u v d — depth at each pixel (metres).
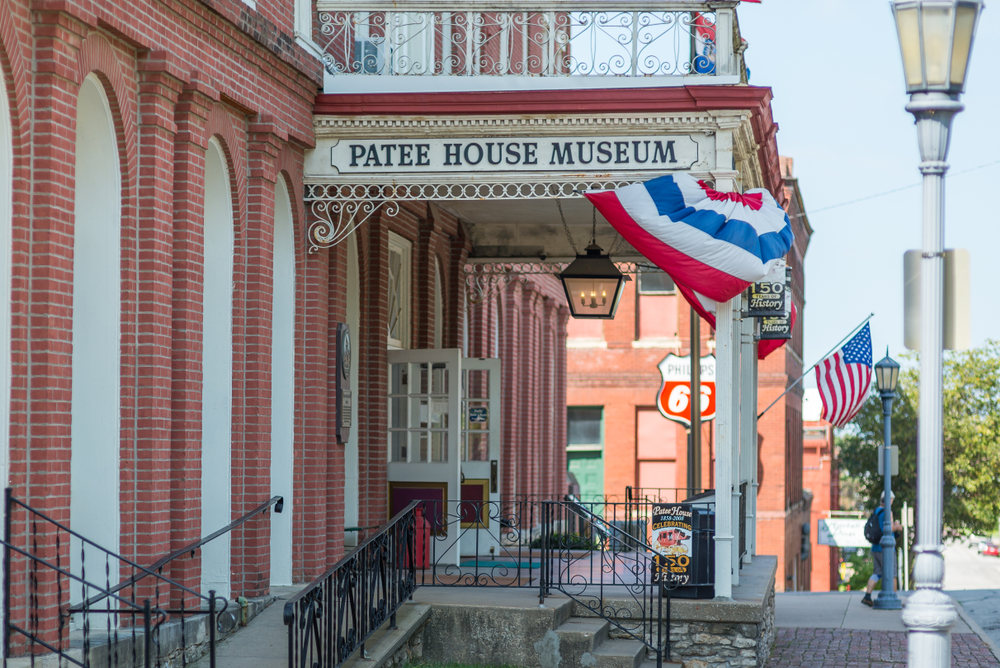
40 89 7.51
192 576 9.06
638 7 11.50
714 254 10.72
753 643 10.93
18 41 7.36
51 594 7.40
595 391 35.84
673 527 11.23
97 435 8.36
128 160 8.48
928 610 6.76
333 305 12.26
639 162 11.26
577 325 36.16
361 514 14.07
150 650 7.17
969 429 39.06
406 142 11.55
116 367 8.41
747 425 16.34
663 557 11.00
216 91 9.65
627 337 35.78
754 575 13.59
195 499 9.20
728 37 11.40
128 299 8.49
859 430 41.88
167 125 8.87
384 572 9.81
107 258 8.45
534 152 11.40
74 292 8.40
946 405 39.91
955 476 39.41
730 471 11.23
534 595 11.42
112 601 8.35
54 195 7.52
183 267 9.14
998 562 80.88
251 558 10.35
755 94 11.00
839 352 19.53
